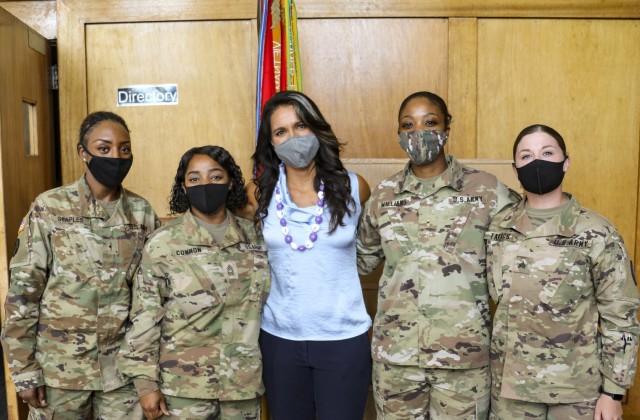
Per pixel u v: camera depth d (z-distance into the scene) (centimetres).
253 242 192
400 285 189
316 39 282
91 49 285
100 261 193
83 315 190
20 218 246
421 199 191
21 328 186
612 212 286
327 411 179
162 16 282
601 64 283
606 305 171
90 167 193
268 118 190
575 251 172
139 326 180
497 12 278
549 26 281
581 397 172
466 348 181
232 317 184
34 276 188
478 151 284
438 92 283
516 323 178
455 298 183
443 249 185
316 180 188
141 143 288
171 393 179
